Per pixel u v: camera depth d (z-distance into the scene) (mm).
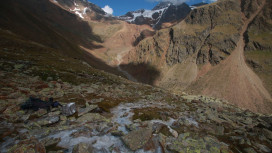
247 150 12430
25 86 22891
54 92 23297
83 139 10836
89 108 17250
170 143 11625
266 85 198750
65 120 13859
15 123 11773
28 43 107812
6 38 95250
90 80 48094
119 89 39875
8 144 9016
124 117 17125
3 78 24688
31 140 9234
